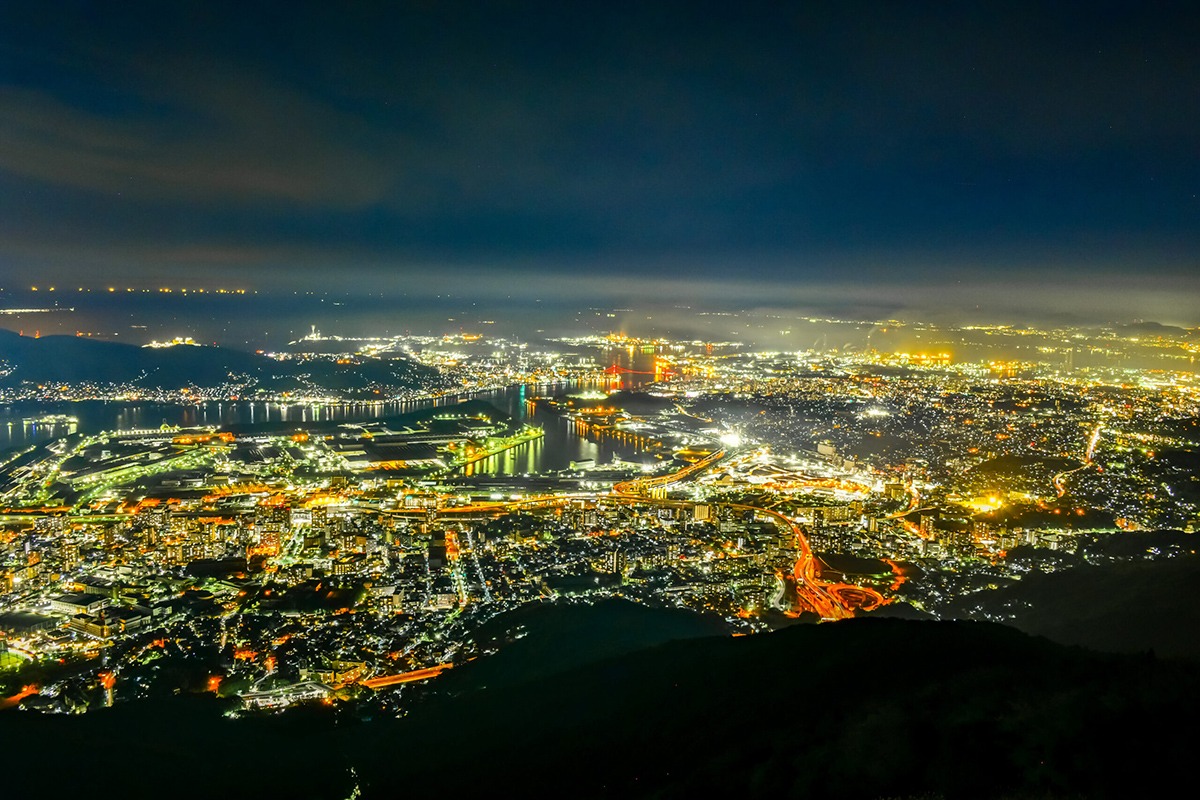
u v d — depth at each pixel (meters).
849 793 25.78
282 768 42.94
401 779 40.72
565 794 35.06
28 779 39.25
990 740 25.48
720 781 30.17
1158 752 22.23
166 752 43.97
